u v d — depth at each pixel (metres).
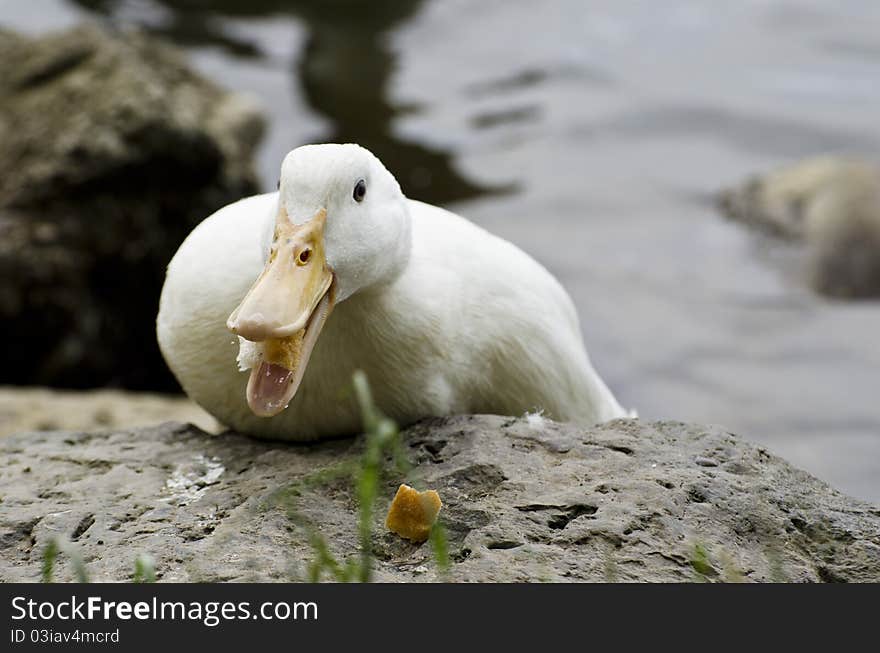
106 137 12.55
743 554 5.45
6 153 12.62
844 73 21.31
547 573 5.16
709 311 14.87
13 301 12.22
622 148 18.78
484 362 6.68
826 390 13.45
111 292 12.83
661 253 15.98
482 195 17.28
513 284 6.74
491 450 6.04
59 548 5.50
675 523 5.52
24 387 12.60
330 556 5.28
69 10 22.58
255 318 5.24
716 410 13.16
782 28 23.19
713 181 17.83
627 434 6.24
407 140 18.66
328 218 5.63
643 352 14.10
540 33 22.78
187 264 6.40
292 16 22.94
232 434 6.79
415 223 6.61
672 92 20.30
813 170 17.14
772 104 20.05
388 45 21.98
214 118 14.62
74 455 6.53
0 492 6.13
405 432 6.34
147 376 13.34
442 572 5.13
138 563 4.80
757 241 16.28
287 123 18.78
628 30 23.02
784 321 14.66
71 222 12.45
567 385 6.96
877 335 14.46
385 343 6.18
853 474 12.17
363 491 4.98
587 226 16.59
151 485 6.16
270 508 5.76
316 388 6.30
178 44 21.36
